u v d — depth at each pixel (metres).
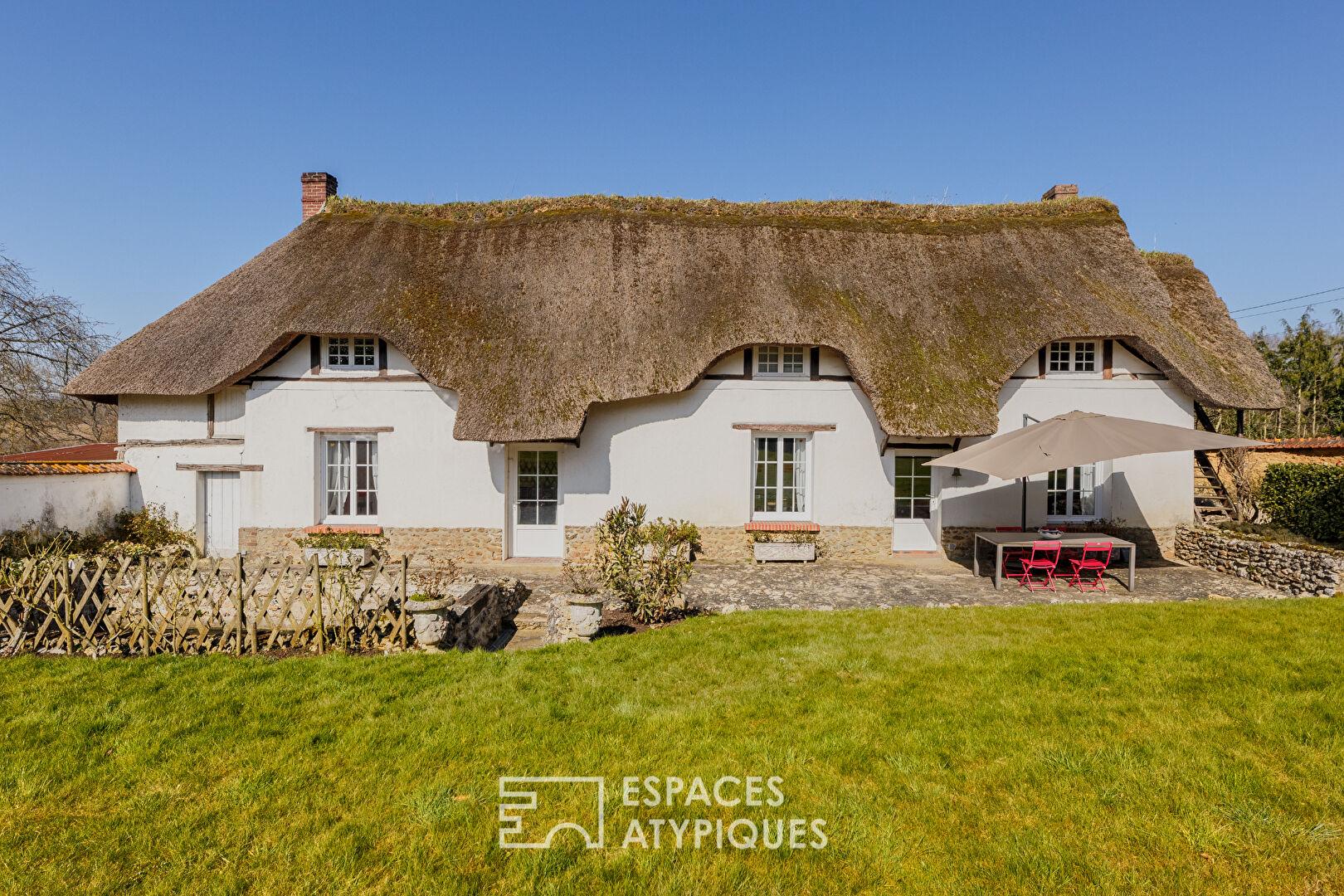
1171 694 4.72
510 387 10.98
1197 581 10.18
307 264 12.71
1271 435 24.30
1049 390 12.03
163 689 5.14
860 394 12.11
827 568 11.24
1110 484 12.07
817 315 11.65
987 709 4.53
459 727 4.40
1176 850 3.05
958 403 10.79
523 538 12.35
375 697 4.93
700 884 2.90
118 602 6.70
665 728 4.34
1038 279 12.42
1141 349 11.73
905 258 13.07
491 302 12.16
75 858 3.10
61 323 19.11
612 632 6.98
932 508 12.37
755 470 12.36
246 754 4.05
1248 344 12.09
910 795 3.53
